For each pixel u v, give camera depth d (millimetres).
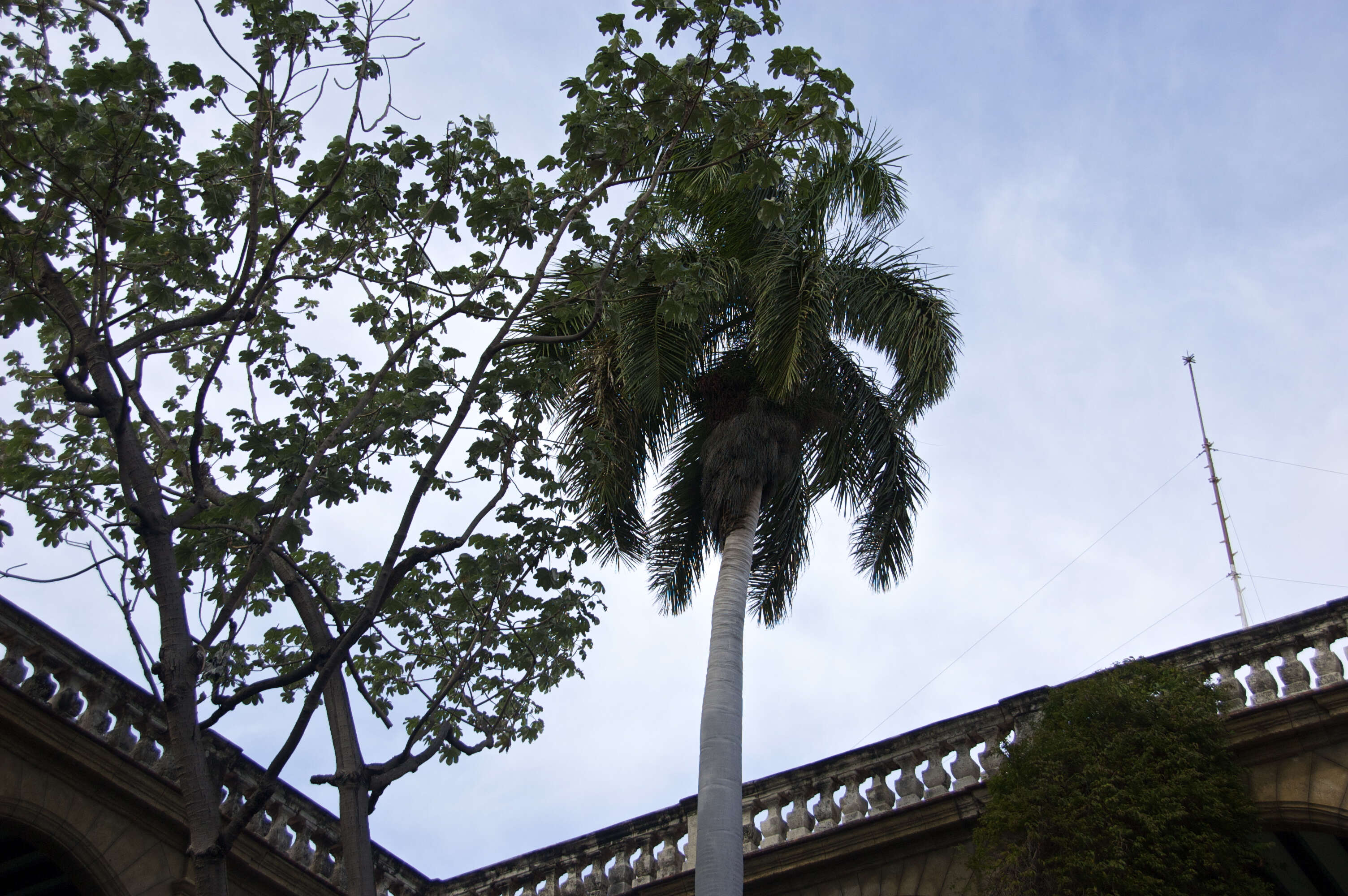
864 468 15164
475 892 15766
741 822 11602
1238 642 12883
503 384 9648
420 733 8984
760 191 14430
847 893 13266
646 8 9109
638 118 9320
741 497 13953
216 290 9133
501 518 9992
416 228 9523
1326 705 11891
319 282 9789
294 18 8914
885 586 14953
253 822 13539
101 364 8047
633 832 15227
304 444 9125
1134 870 10766
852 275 14586
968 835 12906
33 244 8266
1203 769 11422
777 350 13664
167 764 12672
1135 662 12734
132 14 9227
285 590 9422
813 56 9289
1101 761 11477
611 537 14703
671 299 9477
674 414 14797
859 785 14078
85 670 12305
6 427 9719
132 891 11711
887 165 14812
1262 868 12531
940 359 14023
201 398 8133
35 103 7980
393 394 9164
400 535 8477
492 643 10055
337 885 14133
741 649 12891
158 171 8430
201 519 8703
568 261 9961
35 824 11336
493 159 9539
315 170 9367
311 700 7750
